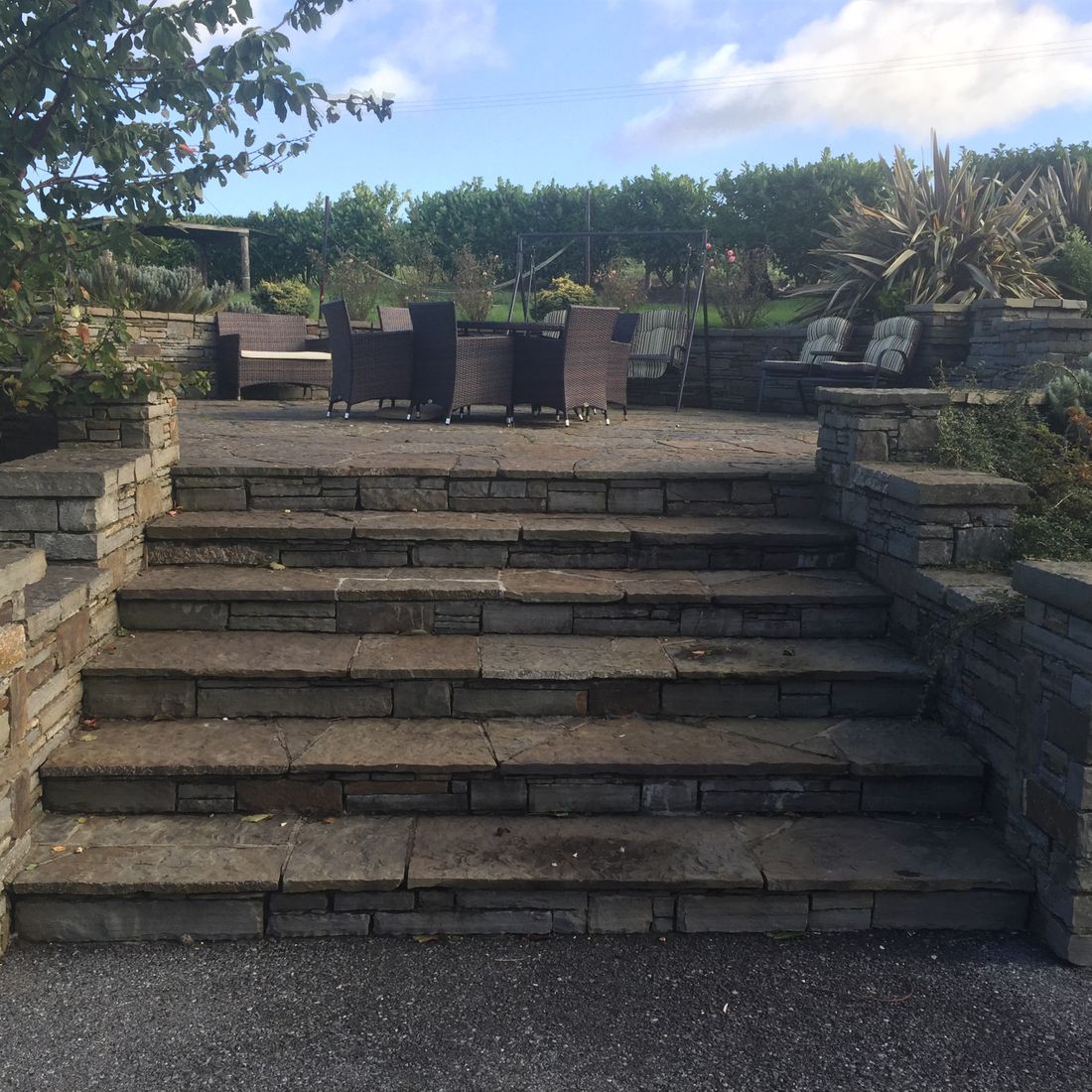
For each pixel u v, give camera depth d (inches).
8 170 173.5
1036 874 118.3
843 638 165.0
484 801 132.4
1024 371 296.4
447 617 162.2
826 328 375.9
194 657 147.1
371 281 589.9
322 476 189.8
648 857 121.7
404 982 107.7
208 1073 92.2
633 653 154.6
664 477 193.9
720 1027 100.1
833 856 123.0
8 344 171.2
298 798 131.3
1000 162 565.9
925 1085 91.9
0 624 111.0
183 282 441.4
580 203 722.8
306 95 180.1
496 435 267.1
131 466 163.8
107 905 114.7
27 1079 91.0
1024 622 122.8
